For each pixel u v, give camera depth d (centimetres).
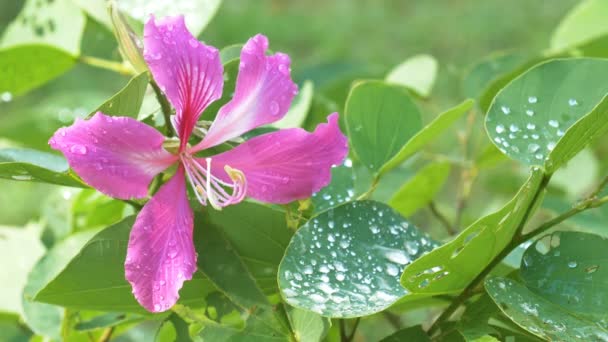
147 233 67
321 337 67
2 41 87
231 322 69
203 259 69
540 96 71
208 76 68
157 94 70
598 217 88
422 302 74
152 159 67
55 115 98
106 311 71
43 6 85
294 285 66
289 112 79
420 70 93
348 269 67
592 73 71
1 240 85
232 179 67
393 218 69
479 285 69
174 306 69
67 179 68
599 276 67
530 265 68
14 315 83
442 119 73
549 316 66
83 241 76
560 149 67
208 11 78
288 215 70
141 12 78
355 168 88
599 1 97
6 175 67
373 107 76
